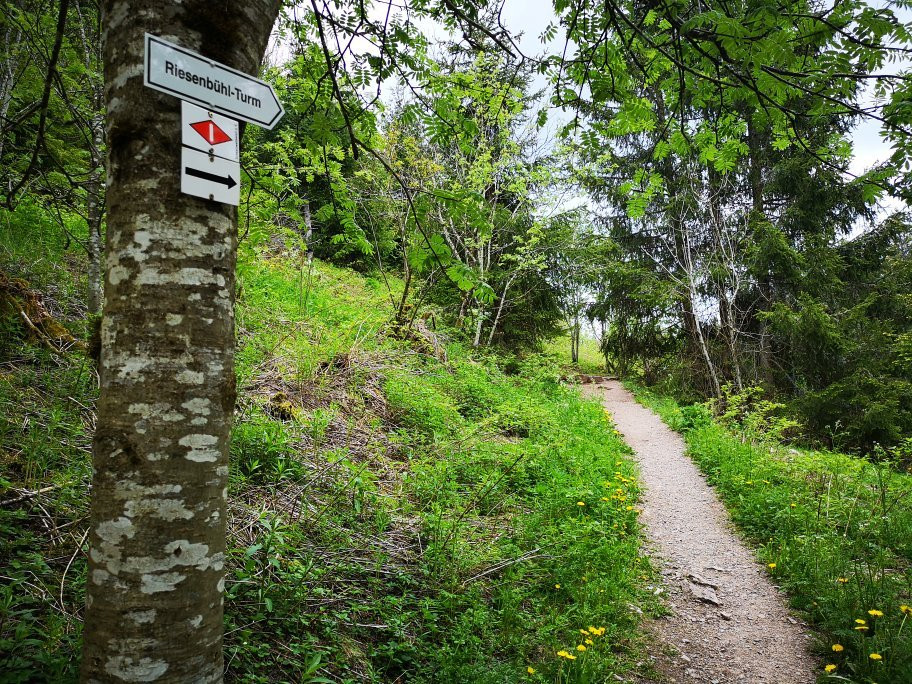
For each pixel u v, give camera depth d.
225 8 1.65
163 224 1.54
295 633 2.92
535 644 3.67
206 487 1.59
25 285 4.90
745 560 5.69
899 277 13.80
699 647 4.12
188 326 1.57
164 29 1.55
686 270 15.95
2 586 2.32
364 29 2.81
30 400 3.89
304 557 3.49
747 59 2.25
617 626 4.16
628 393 18.19
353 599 3.45
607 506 6.14
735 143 3.19
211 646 1.61
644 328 18.19
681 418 12.55
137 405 1.51
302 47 3.04
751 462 8.33
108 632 1.49
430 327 11.56
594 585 4.42
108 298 1.57
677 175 14.83
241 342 6.64
